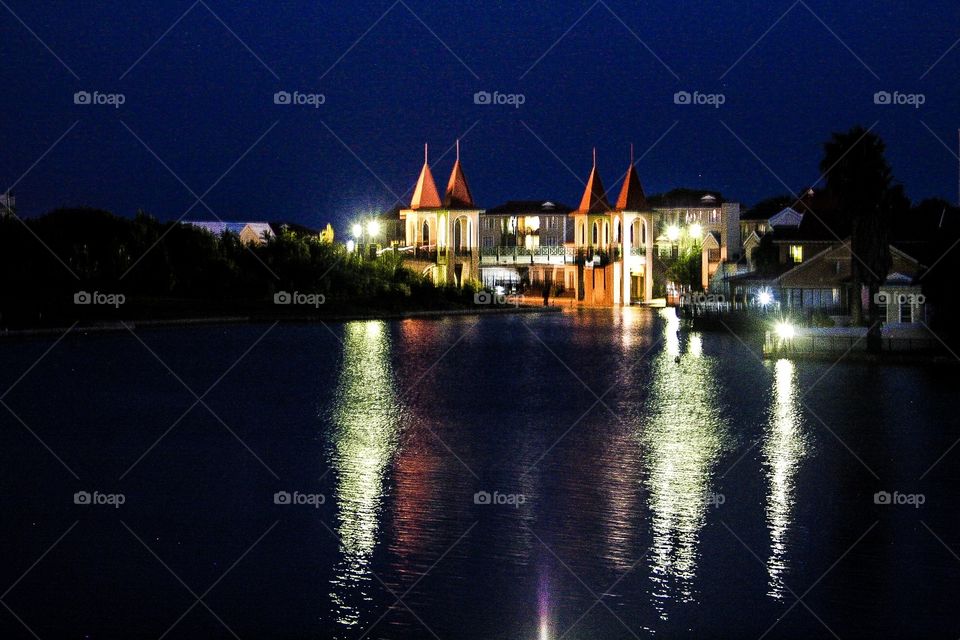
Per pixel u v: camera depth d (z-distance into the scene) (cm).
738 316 9906
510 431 4272
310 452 3825
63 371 6241
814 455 3784
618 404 5047
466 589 2489
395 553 2714
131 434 4166
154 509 3075
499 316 13075
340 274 12300
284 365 6788
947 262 6869
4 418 4531
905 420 4469
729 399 5184
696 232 15262
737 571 2589
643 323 11594
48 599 2439
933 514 3020
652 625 2314
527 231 18488
